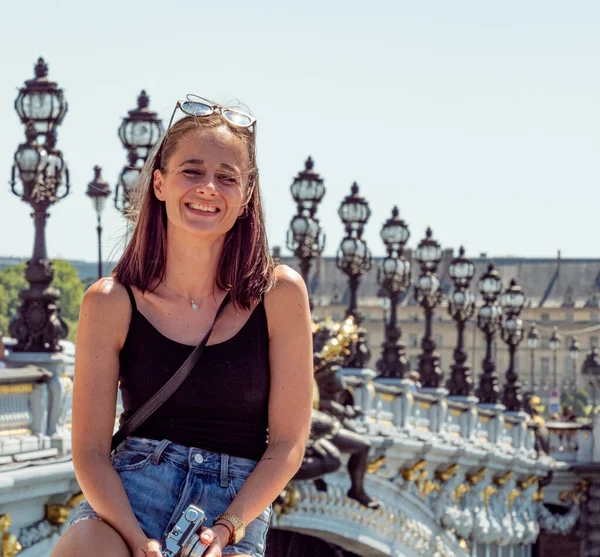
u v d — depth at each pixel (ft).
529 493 221.66
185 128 25.04
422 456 147.95
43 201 83.30
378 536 140.05
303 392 25.23
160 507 24.41
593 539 242.58
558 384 556.51
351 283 134.41
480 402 209.05
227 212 24.86
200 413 24.81
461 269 191.52
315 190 124.47
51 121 82.94
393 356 150.92
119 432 24.94
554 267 564.30
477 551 188.65
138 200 25.49
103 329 24.84
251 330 25.07
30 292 83.25
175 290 25.11
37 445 80.33
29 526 80.59
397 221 151.53
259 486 24.47
